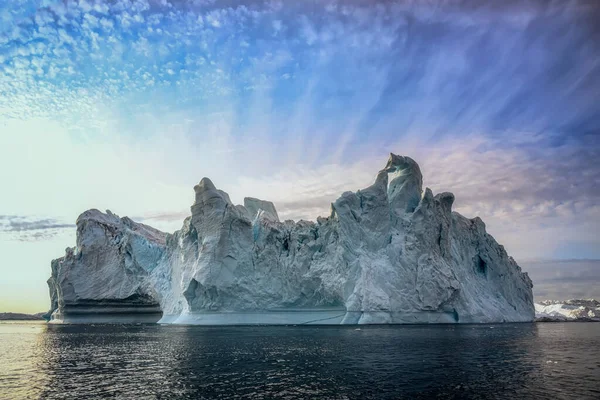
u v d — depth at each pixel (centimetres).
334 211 9075
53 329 9994
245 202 11081
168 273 10562
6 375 3900
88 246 11244
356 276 8575
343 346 5381
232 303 9038
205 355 4788
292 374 3725
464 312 9200
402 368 3984
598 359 4609
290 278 9062
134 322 11188
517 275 11331
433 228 9088
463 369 3959
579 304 16512
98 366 4294
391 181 9956
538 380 3528
